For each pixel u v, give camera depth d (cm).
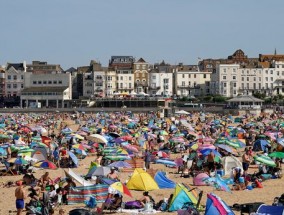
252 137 8038
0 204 3856
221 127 10150
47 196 3406
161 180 4369
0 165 5769
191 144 6725
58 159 5756
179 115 16025
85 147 6738
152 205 3569
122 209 3556
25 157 5388
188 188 3691
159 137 7844
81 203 3794
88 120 13700
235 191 4322
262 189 4419
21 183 3725
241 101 18650
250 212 3148
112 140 7144
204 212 3222
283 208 2786
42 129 9481
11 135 8338
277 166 5041
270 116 15062
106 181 4038
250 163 5703
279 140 6631
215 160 5184
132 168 5375
